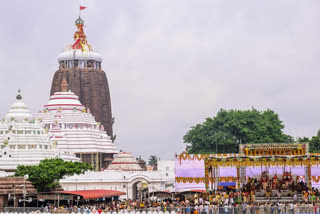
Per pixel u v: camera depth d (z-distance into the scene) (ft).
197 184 419.74
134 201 440.04
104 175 643.86
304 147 385.50
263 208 311.27
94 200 506.48
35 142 635.25
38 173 520.83
